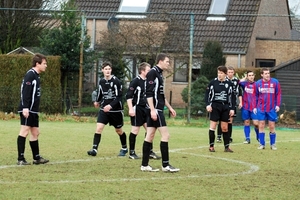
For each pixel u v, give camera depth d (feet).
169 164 82.64
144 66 95.45
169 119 186.60
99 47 225.15
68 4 226.38
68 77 213.25
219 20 270.46
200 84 205.87
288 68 216.54
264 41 277.85
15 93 195.00
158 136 137.18
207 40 248.32
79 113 183.52
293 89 216.33
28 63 203.10
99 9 276.62
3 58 203.82
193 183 71.26
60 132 140.46
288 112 193.47
